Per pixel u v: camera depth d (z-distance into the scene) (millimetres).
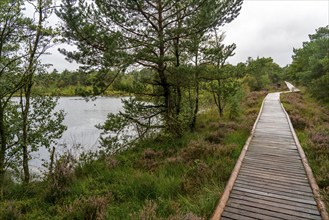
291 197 4570
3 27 6809
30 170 9914
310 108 17047
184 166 6883
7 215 4559
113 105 34938
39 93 8562
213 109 17203
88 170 7555
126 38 8062
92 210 4500
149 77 9945
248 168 6102
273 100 22266
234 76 9945
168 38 8375
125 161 8125
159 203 4750
